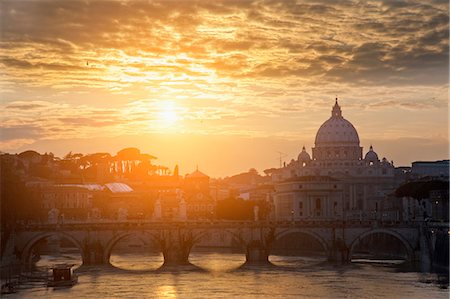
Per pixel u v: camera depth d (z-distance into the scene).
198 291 199.00
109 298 189.50
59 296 191.75
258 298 188.12
